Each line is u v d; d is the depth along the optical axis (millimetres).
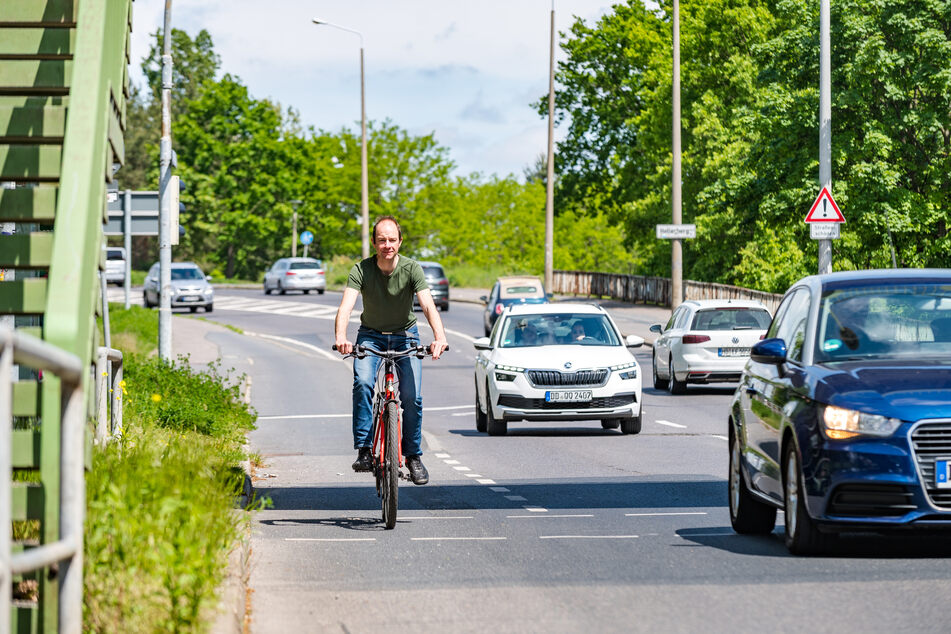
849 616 16766
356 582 19641
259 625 16641
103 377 28688
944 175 85375
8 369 10664
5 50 19328
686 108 143625
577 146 168500
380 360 25812
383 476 25812
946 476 20234
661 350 68625
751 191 91438
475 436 48844
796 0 87062
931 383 20812
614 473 36562
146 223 58906
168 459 22859
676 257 98688
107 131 17188
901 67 83938
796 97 85938
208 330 117312
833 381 21266
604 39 165000
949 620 16484
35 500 14312
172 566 14422
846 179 86562
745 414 24828
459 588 19094
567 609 17484
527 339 49688
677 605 17641
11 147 17688
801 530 21312
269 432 51125
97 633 14016
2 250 17172
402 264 25172
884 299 23562
